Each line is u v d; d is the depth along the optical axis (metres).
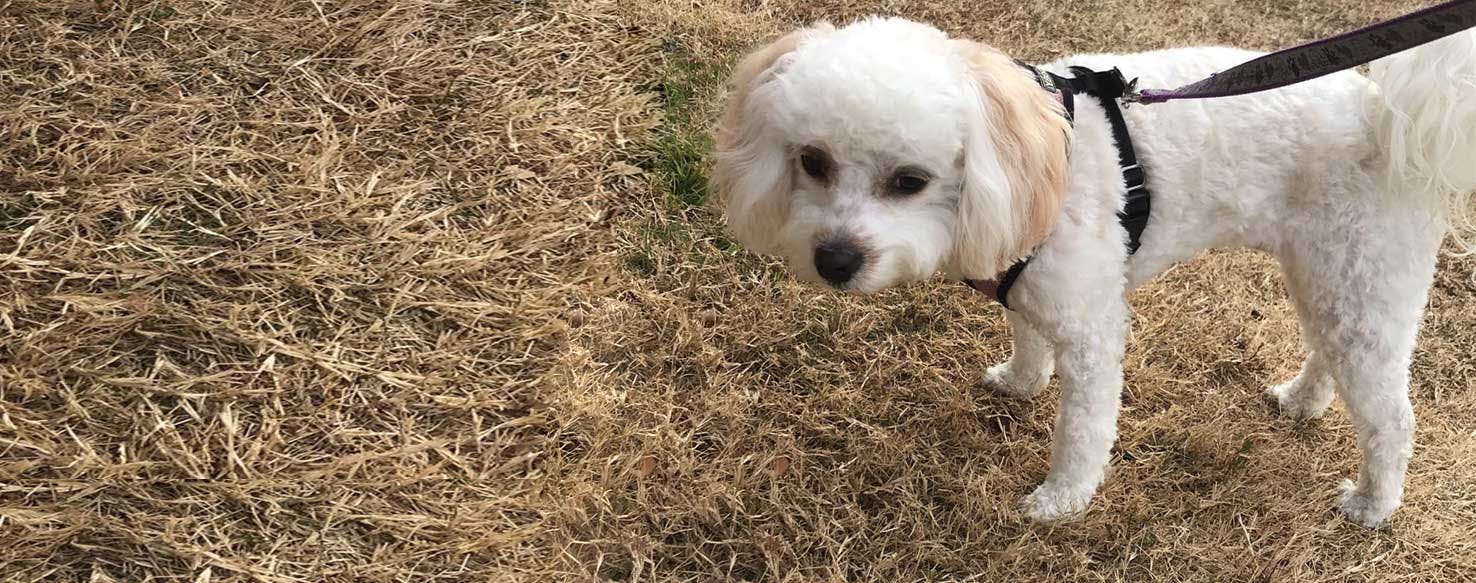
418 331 0.89
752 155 0.70
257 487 0.77
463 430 0.84
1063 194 0.68
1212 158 0.72
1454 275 1.07
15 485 0.74
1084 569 0.82
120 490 0.75
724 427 0.89
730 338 0.95
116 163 0.93
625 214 1.03
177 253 0.88
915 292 1.00
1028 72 0.69
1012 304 0.76
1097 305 0.74
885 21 0.69
